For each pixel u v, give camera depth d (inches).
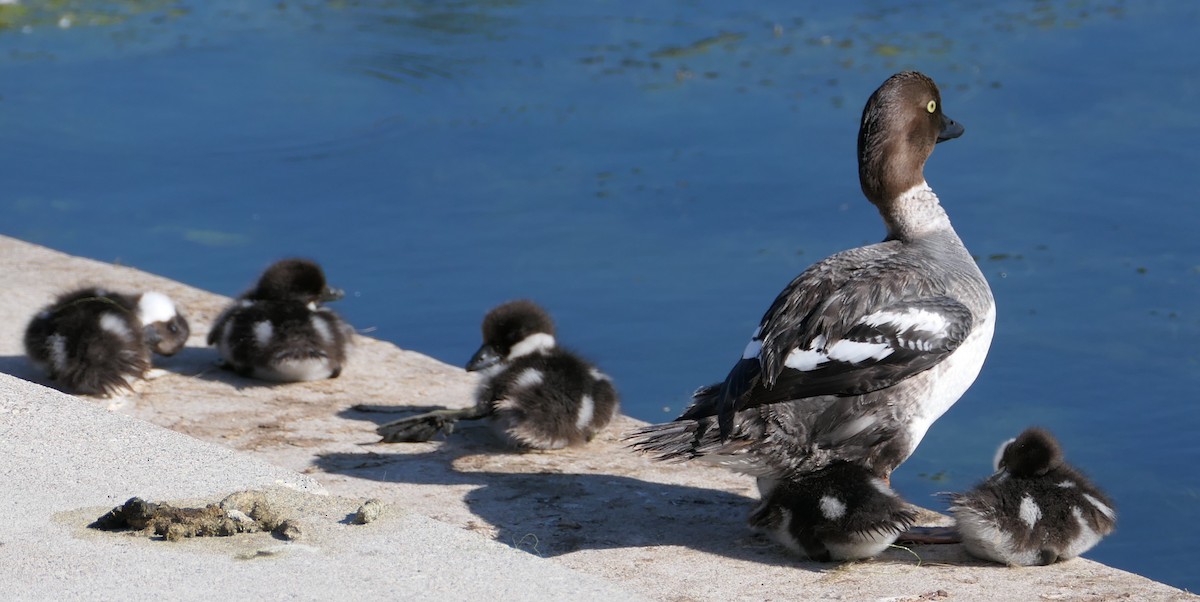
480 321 591.8
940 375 332.2
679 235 654.5
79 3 1064.2
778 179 705.0
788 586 301.4
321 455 387.9
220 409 424.8
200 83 888.3
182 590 262.4
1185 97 764.0
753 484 374.9
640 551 324.5
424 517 301.7
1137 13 909.8
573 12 998.4
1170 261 595.2
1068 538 311.1
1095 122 739.4
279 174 750.5
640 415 503.2
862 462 329.1
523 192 713.0
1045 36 874.8
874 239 637.3
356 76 890.1
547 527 339.3
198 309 523.2
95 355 419.5
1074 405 498.0
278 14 1031.0
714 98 813.9
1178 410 490.0
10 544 281.4
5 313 498.0
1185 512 431.2
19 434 338.3
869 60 854.5
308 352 446.0
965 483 452.1
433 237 669.3
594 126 789.2
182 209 708.7
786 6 982.4
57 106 845.8
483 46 936.9
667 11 989.8
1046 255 606.9
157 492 309.0
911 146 372.8
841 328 324.5
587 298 602.5
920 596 293.3
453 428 406.3
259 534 289.7
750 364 326.3
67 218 697.0
